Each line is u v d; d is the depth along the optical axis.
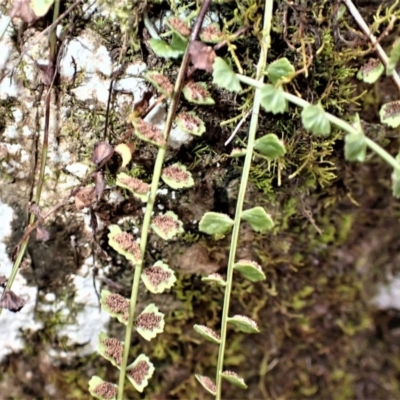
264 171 0.18
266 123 0.18
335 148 0.19
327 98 0.17
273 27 0.17
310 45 0.17
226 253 0.20
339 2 0.16
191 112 0.16
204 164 0.18
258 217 0.16
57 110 0.17
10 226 0.18
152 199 0.16
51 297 0.20
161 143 0.16
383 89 0.19
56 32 0.17
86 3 0.16
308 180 0.19
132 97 0.17
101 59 0.17
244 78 0.15
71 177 0.18
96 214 0.18
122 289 0.20
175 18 0.15
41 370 0.20
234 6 0.17
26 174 0.18
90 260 0.19
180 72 0.15
